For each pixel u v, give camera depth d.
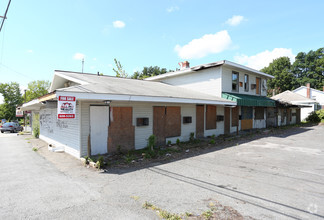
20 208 3.60
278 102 18.92
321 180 5.11
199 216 3.30
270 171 5.86
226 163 6.75
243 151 8.70
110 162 6.74
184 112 11.39
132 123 8.85
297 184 4.82
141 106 9.24
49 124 11.80
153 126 9.76
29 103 11.96
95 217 3.29
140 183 4.87
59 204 3.75
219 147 9.65
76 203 3.79
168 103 10.49
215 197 4.07
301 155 7.95
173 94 9.59
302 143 10.72
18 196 4.11
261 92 18.47
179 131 11.07
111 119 8.15
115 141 8.27
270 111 20.27
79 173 5.67
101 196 4.11
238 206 3.67
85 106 7.48
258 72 16.81
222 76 13.62
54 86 12.45
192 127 11.91
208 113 13.09
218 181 5.02
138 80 13.96
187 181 5.01
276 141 11.41
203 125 12.70
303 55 57.44
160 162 6.88
